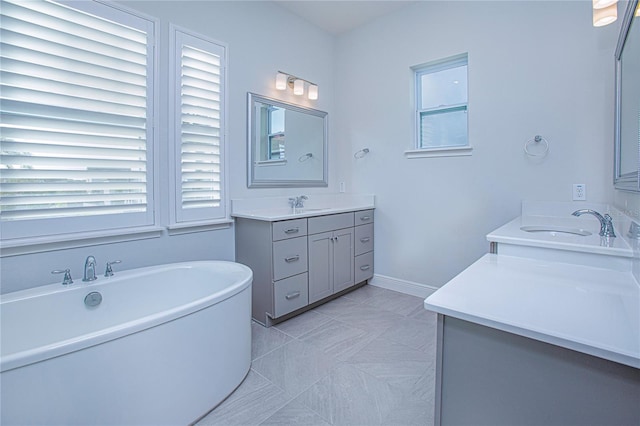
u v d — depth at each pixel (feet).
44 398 3.58
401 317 8.68
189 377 4.81
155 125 7.21
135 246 7.07
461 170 9.15
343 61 11.86
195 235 8.14
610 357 2.05
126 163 6.82
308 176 11.10
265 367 6.32
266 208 9.58
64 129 6.00
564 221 6.91
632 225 3.99
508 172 8.32
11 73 5.42
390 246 10.87
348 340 7.41
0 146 5.38
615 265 4.08
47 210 5.86
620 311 2.67
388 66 10.61
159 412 4.47
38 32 5.68
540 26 7.75
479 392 2.72
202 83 8.09
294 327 8.11
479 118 8.74
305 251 8.75
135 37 6.86
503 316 2.58
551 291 3.21
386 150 10.79
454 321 2.84
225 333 5.40
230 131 8.79
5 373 3.36
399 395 5.48
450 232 9.45
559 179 7.59
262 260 8.20
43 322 5.38
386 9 10.28
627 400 2.11
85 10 6.15
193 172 7.97
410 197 10.27
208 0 8.19
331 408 5.17
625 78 5.03
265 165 9.70
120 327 4.12
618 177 5.64
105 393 3.99
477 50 8.70
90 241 6.44
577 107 7.31
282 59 10.12
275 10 9.89
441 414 2.92
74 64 6.08
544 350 2.40
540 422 2.44
